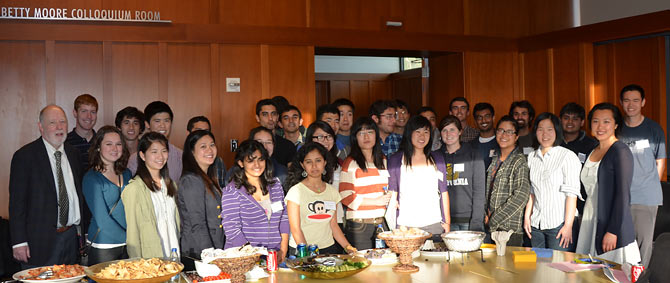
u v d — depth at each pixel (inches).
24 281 102.9
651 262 100.1
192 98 229.5
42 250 139.5
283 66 242.4
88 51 216.2
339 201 151.9
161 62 225.0
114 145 131.7
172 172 169.6
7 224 171.5
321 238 143.6
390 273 114.5
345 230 161.6
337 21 252.1
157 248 128.2
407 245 115.2
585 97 251.6
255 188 130.3
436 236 153.2
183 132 228.4
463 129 226.7
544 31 288.5
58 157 144.3
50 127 141.9
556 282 105.3
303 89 245.3
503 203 165.5
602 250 147.6
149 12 223.0
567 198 155.6
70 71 214.1
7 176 207.2
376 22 257.9
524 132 214.2
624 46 243.8
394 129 213.8
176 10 228.4
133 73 221.8
